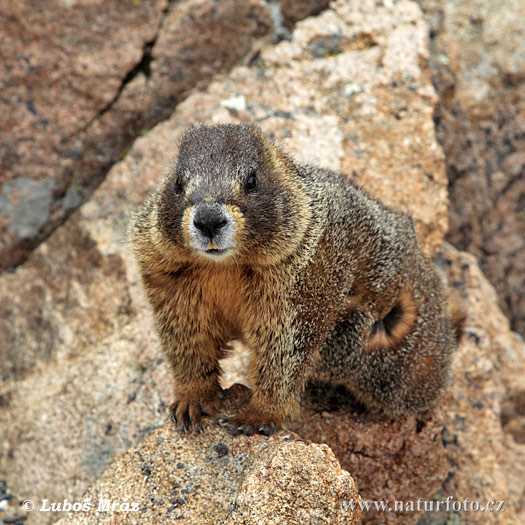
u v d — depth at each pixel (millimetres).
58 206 13016
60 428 10430
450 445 10570
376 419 9008
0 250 12836
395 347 8703
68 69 12945
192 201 6934
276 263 7367
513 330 14148
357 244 8133
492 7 14508
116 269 11664
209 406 7949
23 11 12766
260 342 7684
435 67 14156
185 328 7848
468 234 14195
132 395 10039
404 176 12000
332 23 13609
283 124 12367
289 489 6469
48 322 11922
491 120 14367
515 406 11859
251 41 13664
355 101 12703
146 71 13320
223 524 6500
